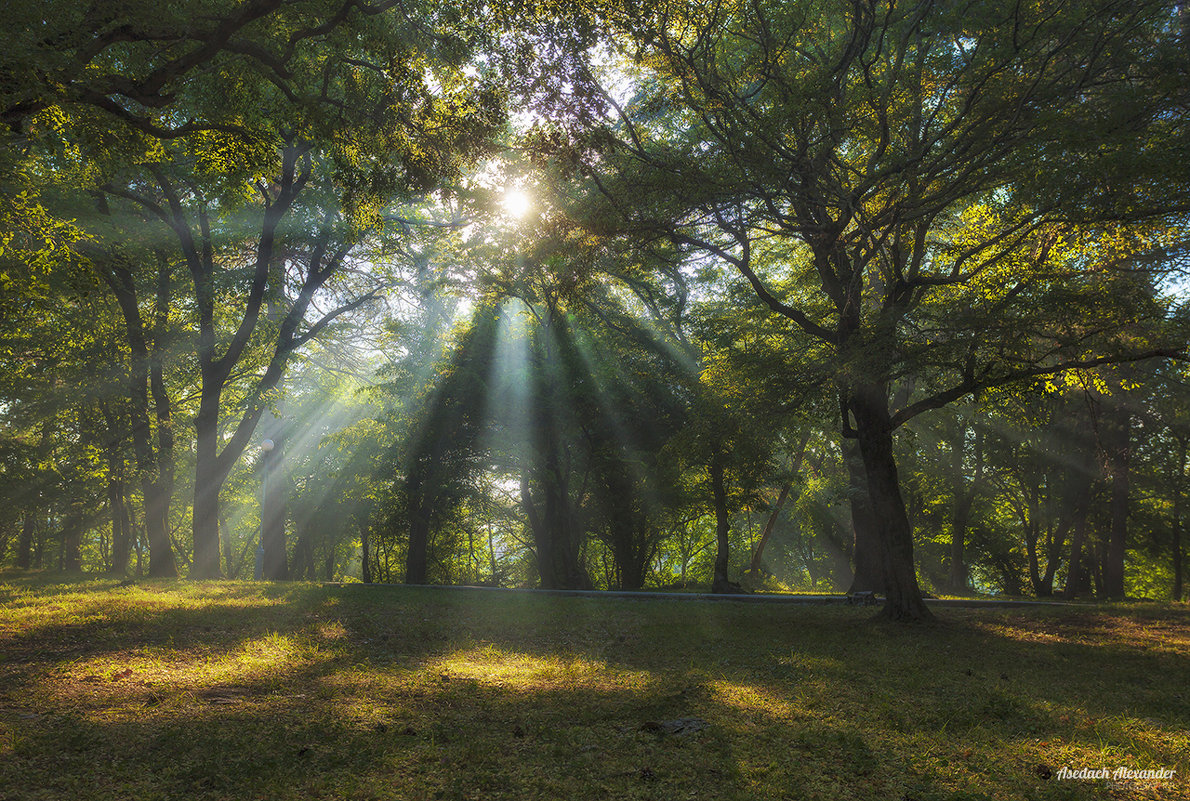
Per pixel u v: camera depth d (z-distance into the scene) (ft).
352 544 180.24
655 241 50.75
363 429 110.22
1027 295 44.88
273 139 44.47
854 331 51.13
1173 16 43.09
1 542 186.39
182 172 69.82
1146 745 19.57
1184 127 38.09
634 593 76.84
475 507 129.80
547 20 40.01
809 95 40.91
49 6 29.86
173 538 176.24
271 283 83.66
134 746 17.62
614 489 116.57
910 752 18.58
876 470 54.80
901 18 45.85
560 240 51.21
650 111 48.73
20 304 61.62
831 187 44.39
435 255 92.43
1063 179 37.52
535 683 26.91
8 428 108.17
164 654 30.12
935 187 46.14
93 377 96.68
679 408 101.04
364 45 44.21
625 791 15.44
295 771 16.11
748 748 18.54
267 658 30.22
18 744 17.16
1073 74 43.21
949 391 50.72
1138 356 44.37
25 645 31.78
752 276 54.49
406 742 18.49
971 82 44.42
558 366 95.81
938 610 64.39
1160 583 144.56
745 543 170.30
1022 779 16.69
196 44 38.11
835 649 38.75
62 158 53.62
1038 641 44.09
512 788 15.55
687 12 43.50
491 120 45.29
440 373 103.14
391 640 37.52
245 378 107.86
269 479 111.14
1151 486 114.11
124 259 69.05
